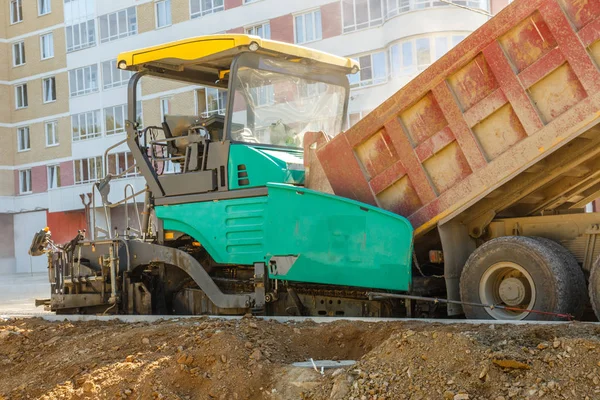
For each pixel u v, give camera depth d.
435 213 6.99
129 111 8.92
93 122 41.06
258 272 7.68
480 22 27.14
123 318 8.23
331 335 6.32
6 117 45.47
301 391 5.14
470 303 6.61
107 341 6.88
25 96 45.00
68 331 7.79
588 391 4.29
